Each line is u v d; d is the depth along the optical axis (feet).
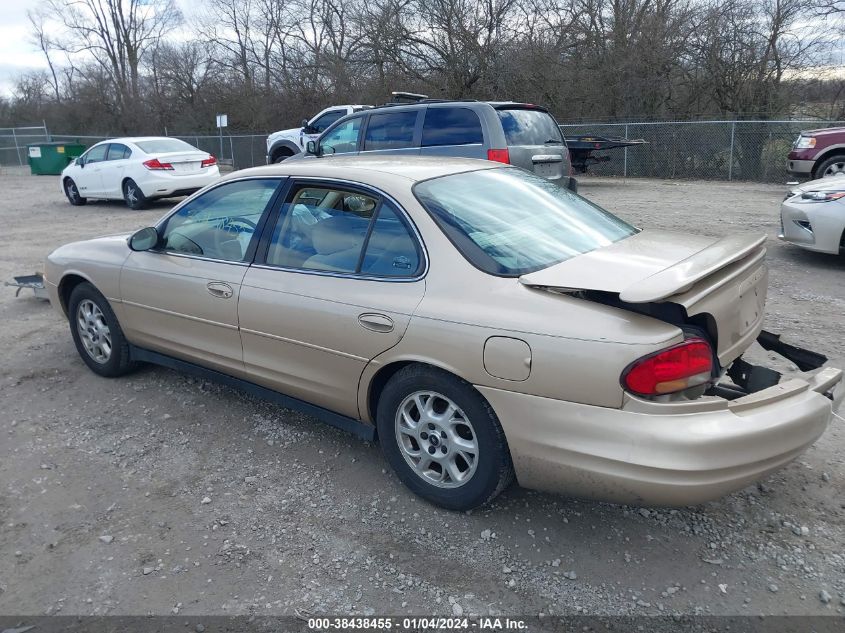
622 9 75.51
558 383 9.11
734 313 10.18
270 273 12.46
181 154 49.73
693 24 71.61
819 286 23.25
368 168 12.17
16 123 143.23
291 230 12.48
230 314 12.98
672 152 64.39
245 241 13.14
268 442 13.42
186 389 15.92
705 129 62.44
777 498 11.12
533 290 9.68
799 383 9.72
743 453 8.70
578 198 13.47
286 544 10.34
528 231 11.22
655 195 50.24
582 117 77.71
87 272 15.93
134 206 49.49
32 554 10.23
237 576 9.68
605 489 9.05
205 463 12.70
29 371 17.17
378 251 11.22
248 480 12.09
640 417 8.74
